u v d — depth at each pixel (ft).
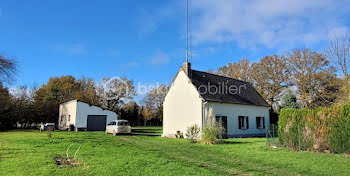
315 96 119.34
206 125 60.03
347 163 32.99
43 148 42.98
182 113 78.59
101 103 165.07
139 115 201.26
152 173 26.40
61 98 165.68
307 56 121.49
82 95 161.58
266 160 35.29
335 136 41.34
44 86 174.50
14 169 26.66
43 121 131.85
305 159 35.88
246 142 59.98
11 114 116.37
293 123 47.47
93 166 28.99
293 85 129.49
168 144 55.21
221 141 58.29
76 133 87.66
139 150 43.55
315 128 43.96
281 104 117.80
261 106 95.25
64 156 35.55
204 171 27.68
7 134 76.64
